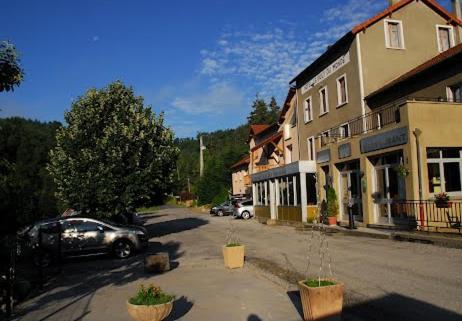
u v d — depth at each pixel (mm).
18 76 6785
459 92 19031
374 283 9164
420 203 16469
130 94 24484
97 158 21766
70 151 22438
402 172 17344
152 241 21984
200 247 18344
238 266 12289
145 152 23406
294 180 28438
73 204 21938
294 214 28375
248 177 55812
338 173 24203
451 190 17562
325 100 29188
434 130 17219
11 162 8703
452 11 28609
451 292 7961
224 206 46125
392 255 12516
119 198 21828
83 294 9836
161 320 6570
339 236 18719
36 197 16734
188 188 100688
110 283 11125
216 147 114500
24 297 9766
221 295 8875
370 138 20016
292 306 7766
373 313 7102
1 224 8328
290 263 12562
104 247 16328
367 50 24672
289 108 38531
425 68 19953
